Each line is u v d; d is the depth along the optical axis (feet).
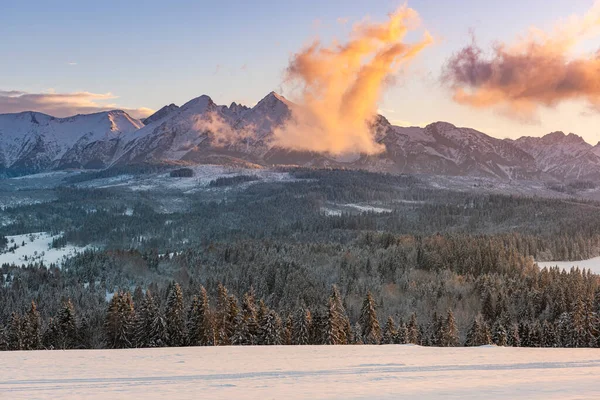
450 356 161.89
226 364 141.79
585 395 102.12
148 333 306.76
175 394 102.73
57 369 131.95
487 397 99.91
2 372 127.13
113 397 99.96
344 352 172.14
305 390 106.63
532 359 155.43
